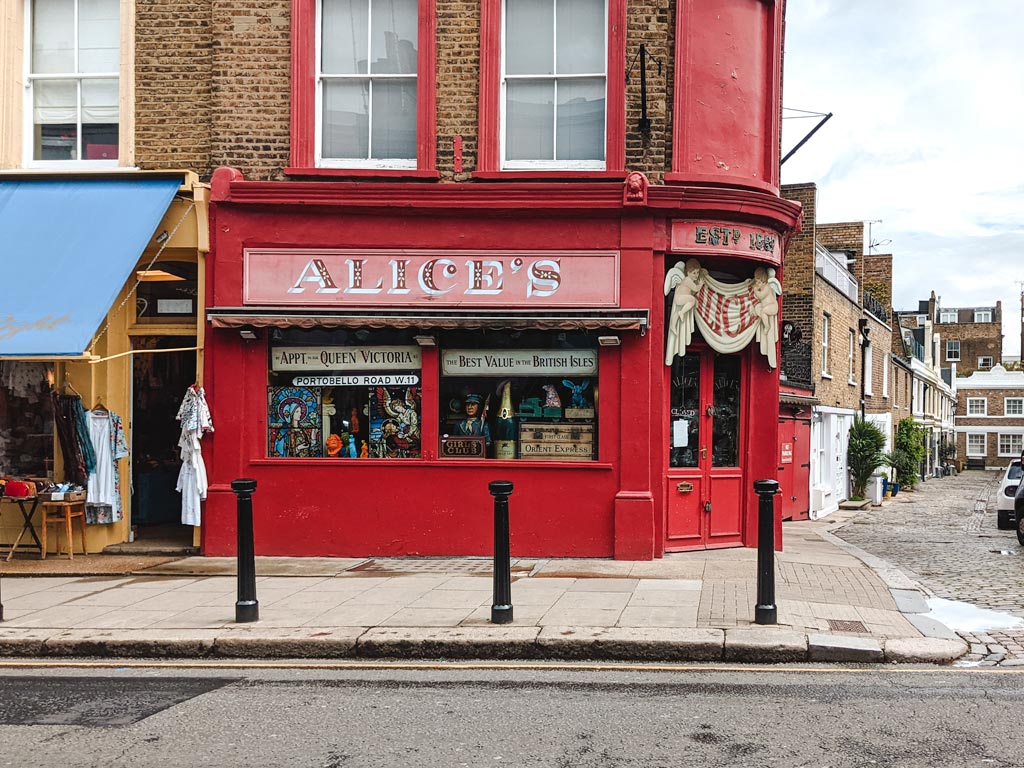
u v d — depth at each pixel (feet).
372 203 36.14
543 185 35.55
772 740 17.17
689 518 38.04
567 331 36.45
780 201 37.09
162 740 17.48
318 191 36.19
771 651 23.09
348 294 36.52
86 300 33.06
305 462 36.88
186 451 36.78
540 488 36.29
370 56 38.04
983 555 45.11
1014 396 226.17
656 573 33.09
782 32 40.52
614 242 35.94
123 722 18.62
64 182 37.91
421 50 36.99
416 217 36.45
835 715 18.65
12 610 28.17
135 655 24.40
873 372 102.99
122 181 37.70
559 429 36.81
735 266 38.34
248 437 37.17
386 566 34.91
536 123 37.55
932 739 17.19
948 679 21.44
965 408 230.48
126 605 28.73
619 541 35.68
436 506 36.68
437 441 36.88
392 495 36.76
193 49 38.17
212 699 20.25
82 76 39.27
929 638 24.39
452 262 36.32
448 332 36.99
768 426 39.22
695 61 36.91
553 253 36.04
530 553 36.32
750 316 38.34
